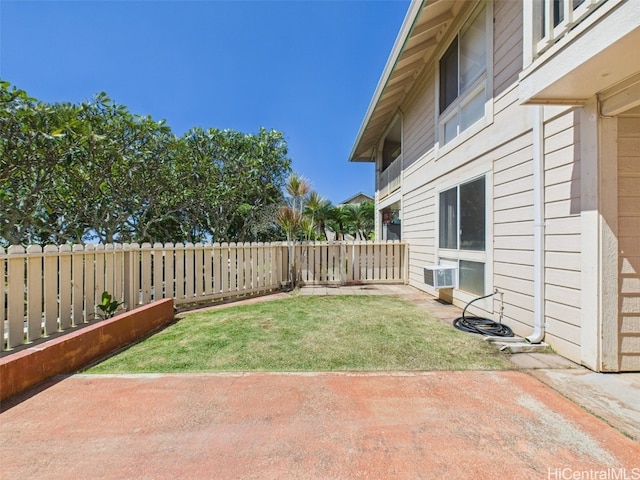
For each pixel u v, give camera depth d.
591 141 2.72
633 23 1.85
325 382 2.55
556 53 2.44
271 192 15.30
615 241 2.66
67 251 3.99
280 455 1.71
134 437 1.87
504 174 4.02
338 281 8.05
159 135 9.58
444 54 5.87
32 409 2.17
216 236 13.77
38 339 3.62
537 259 3.32
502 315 4.05
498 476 1.54
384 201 10.91
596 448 1.73
